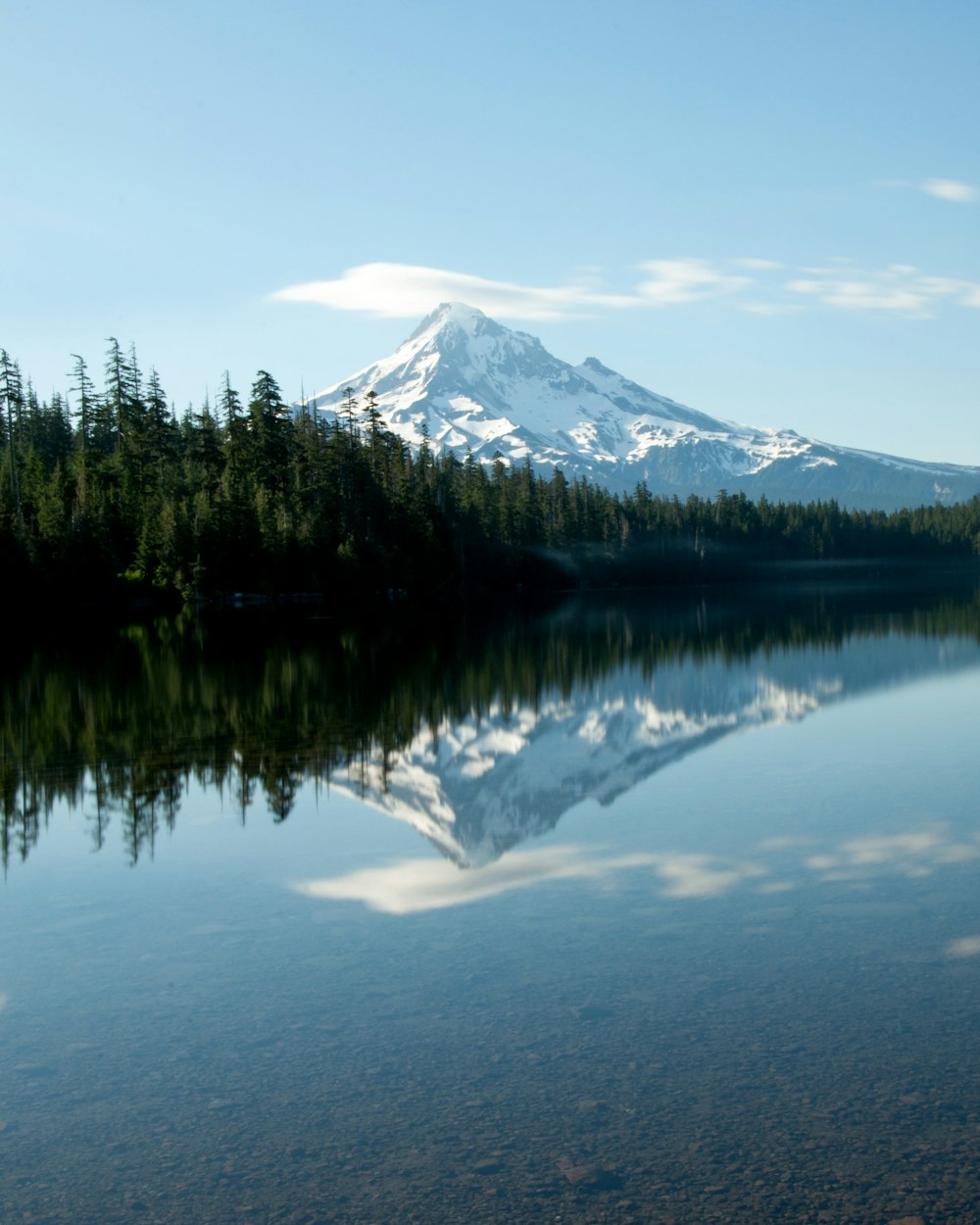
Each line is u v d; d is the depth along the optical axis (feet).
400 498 384.27
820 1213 24.57
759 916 43.52
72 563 288.92
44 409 417.49
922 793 65.46
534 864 51.93
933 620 227.61
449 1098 29.91
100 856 55.31
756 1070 30.83
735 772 73.36
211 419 378.12
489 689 121.39
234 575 312.91
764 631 207.92
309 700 113.19
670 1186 25.70
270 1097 30.30
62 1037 34.42
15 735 92.79
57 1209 25.62
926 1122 27.99
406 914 45.19
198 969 39.68
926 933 41.14
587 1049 32.42
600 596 427.33
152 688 124.67
